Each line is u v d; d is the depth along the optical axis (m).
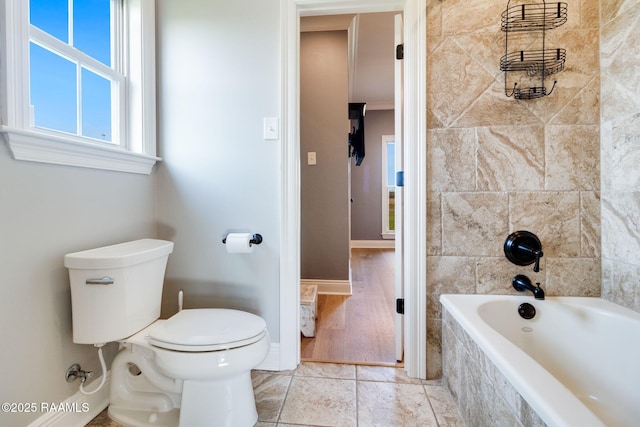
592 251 1.41
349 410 1.28
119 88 1.50
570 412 0.68
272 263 1.59
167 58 1.63
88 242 1.24
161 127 1.64
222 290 1.62
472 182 1.48
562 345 1.32
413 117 1.49
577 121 1.41
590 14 1.39
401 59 1.60
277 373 1.55
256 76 1.59
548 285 1.44
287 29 1.55
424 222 1.50
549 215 1.44
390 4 1.54
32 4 1.08
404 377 1.52
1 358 0.94
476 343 1.09
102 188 1.31
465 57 1.47
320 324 2.17
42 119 1.12
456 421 1.22
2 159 0.93
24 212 1.00
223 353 1.06
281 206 1.57
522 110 1.44
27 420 1.01
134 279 1.18
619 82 1.29
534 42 1.43
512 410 0.87
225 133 1.61
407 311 1.56
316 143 2.77
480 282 1.48
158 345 1.10
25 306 1.00
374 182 5.51
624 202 1.28
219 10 1.61
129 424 1.17
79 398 1.19
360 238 5.55
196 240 1.63
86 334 1.11
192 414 1.09
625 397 1.15
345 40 2.71
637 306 1.23
